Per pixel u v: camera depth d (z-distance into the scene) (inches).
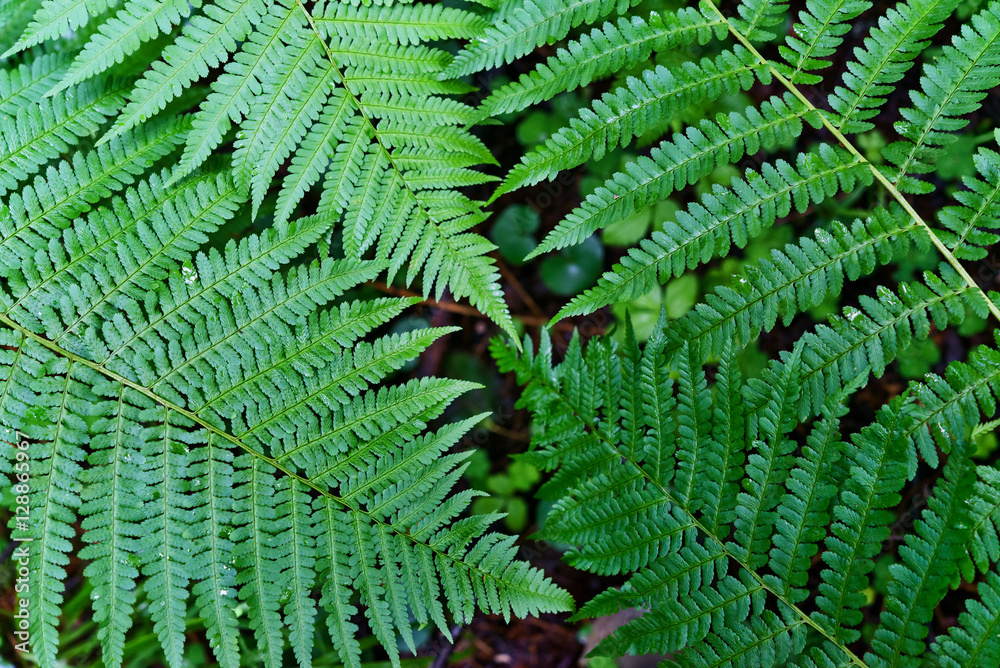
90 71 82.6
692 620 89.7
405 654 136.9
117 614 83.7
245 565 88.2
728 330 89.3
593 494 93.7
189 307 89.3
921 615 83.8
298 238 89.4
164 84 84.0
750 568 90.3
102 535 85.4
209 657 135.5
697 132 90.0
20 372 87.4
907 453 85.3
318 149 90.0
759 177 89.4
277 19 89.1
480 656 144.5
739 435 89.7
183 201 88.4
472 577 92.3
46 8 82.4
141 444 88.7
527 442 146.4
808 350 89.0
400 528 91.9
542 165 91.1
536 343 148.7
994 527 83.1
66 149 90.2
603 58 91.5
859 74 90.7
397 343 90.5
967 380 86.9
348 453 91.7
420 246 93.5
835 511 86.9
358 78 91.3
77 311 88.5
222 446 90.1
